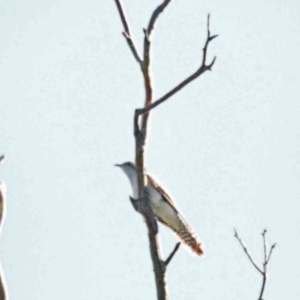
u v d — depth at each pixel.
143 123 12.46
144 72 12.39
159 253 12.04
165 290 11.80
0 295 10.48
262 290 11.69
